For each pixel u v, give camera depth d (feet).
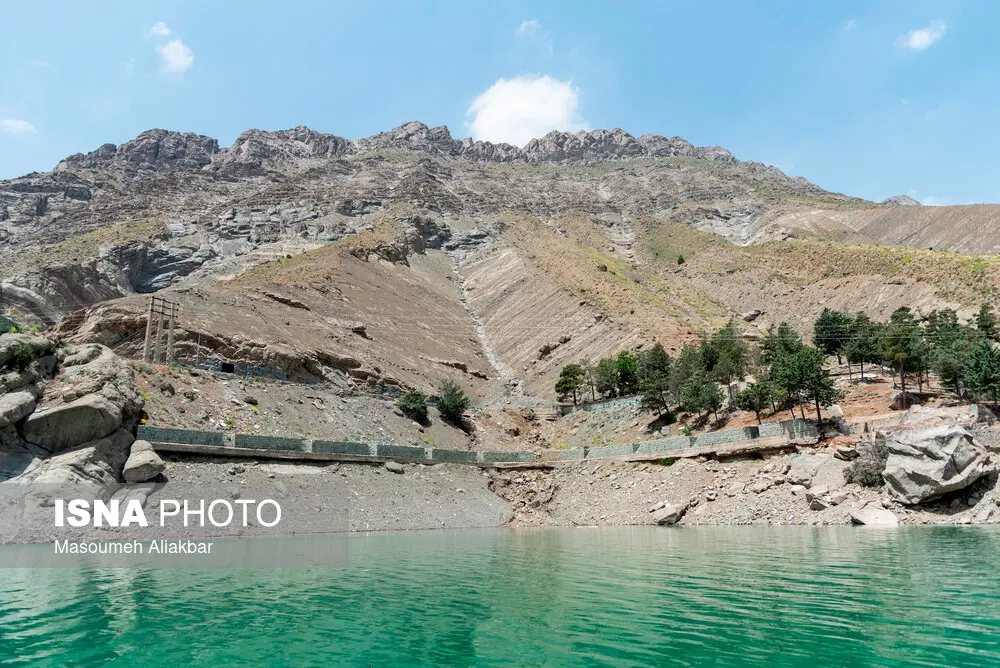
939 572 72.43
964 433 132.67
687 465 175.94
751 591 65.62
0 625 54.70
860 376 221.25
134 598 65.26
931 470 130.21
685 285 530.68
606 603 61.98
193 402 173.99
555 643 49.11
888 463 137.18
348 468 171.94
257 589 70.03
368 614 58.49
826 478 147.23
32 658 46.42
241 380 199.11
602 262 530.68
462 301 497.05
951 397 183.21
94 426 134.82
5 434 127.44
